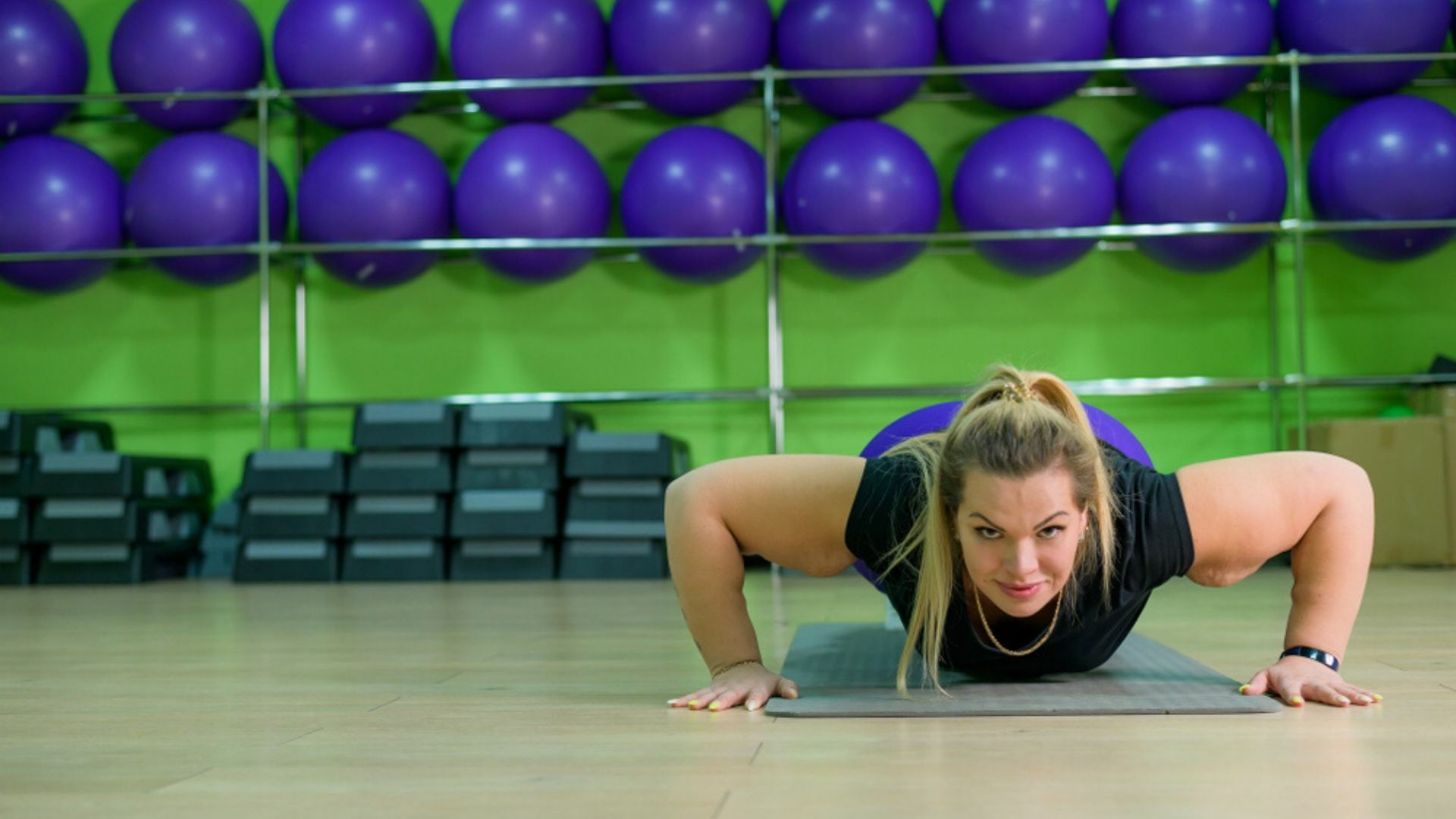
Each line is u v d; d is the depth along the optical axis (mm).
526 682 1525
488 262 3777
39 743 1127
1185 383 3783
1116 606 1237
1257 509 1216
